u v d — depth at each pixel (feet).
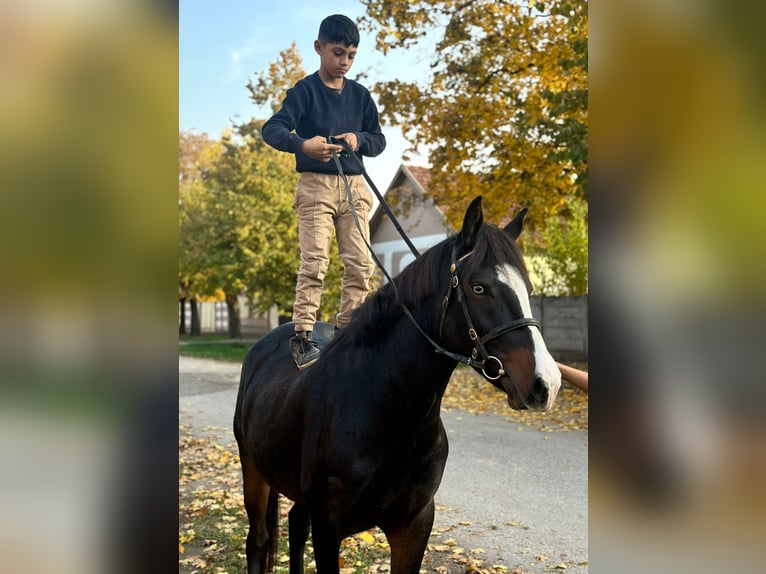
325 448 7.79
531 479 19.92
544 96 29.73
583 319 45.57
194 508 16.55
